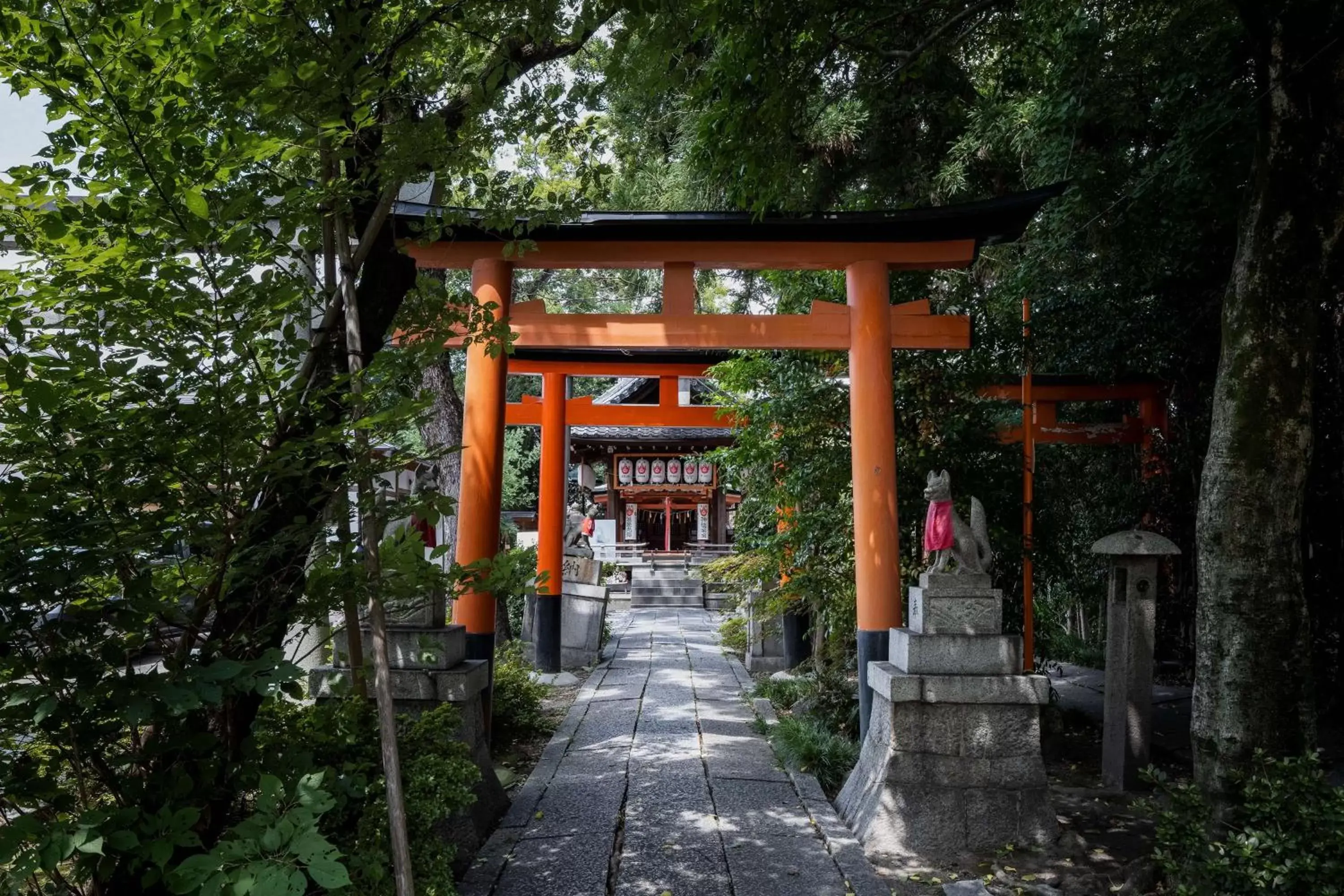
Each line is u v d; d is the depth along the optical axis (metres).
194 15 2.66
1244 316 4.17
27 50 2.46
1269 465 4.04
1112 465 12.13
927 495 5.35
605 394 21.77
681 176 11.03
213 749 2.86
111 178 2.69
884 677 5.20
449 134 3.72
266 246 2.94
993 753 5.04
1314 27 4.05
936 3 5.76
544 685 9.05
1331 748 6.77
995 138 9.24
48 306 2.70
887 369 6.55
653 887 4.32
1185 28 6.71
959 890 4.33
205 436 2.69
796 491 7.88
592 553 14.87
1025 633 7.58
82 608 2.62
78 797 3.13
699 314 6.74
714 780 6.07
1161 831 3.82
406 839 2.64
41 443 2.44
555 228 6.42
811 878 4.44
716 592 19.80
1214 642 4.11
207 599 2.98
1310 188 4.07
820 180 10.54
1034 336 9.03
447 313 3.71
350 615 4.04
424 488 4.29
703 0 4.43
